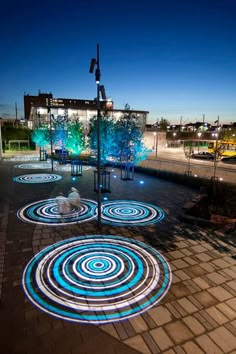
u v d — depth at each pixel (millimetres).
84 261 5066
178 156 38812
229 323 3422
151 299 3912
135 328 3309
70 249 5582
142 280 4430
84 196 10570
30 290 4086
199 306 3758
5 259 5082
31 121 45625
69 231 6621
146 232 6613
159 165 26359
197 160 33406
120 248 5668
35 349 2953
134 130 13852
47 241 5977
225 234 6520
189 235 6441
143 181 14406
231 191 9477
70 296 3957
